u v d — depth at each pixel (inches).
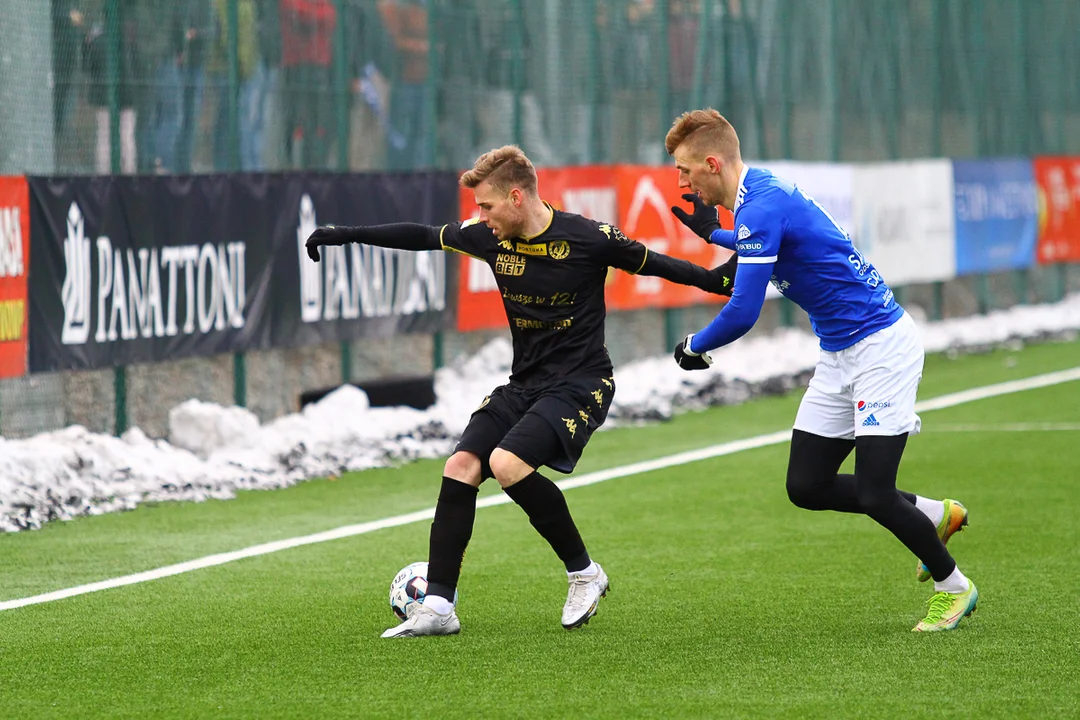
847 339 605.9
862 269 606.9
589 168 1531.7
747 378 1637.6
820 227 599.8
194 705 525.0
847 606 679.1
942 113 2182.6
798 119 1893.5
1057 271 2507.4
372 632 637.3
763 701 520.4
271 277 1208.8
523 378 634.8
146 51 1154.7
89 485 978.7
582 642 613.0
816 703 516.7
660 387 1528.1
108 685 553.6
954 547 813.2
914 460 1130.0
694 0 1740.9
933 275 2032.5
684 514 932.0
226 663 584.7
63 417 1098.1
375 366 1413.6
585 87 1615.4
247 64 1240.2
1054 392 1549.0
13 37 1061.8
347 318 1280.8
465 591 719.7
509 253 618.8
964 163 2103.8
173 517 929.5
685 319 1761.8
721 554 807.7
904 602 686.5
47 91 1083.9
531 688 540.4
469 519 627.5
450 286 1397.6
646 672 561.6
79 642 622.8
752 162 1699.1
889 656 582.9
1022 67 2363.4
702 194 614.5
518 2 1528.1
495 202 600.7
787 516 922.1
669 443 1242.0
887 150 2063.2
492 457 609.0
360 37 1354.6
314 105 1307.8
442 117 1449.3
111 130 1129.4
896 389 599.5
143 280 1099.3
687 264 623.5
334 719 505.4
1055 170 2347.4
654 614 666.8
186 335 1134.4
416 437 1226.0
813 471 628.1
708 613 667.4
